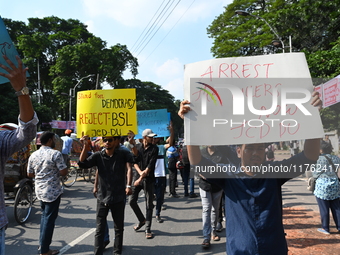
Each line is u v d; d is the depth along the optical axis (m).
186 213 6.65
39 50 35.72
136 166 5.05
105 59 37.38
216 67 2.30
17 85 1.86
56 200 4.21
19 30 38.78
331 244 4.29
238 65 2.29
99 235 3.76
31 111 1.93
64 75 35.72
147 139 5.07
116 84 38.78
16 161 5.96
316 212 6.06
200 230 5.38
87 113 3.94
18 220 5.67
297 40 18.20
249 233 2.10
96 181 4.64
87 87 36.44
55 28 41.41
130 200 5.14
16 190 5.77
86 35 41.62
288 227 5.12
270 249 2.05
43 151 4.26
